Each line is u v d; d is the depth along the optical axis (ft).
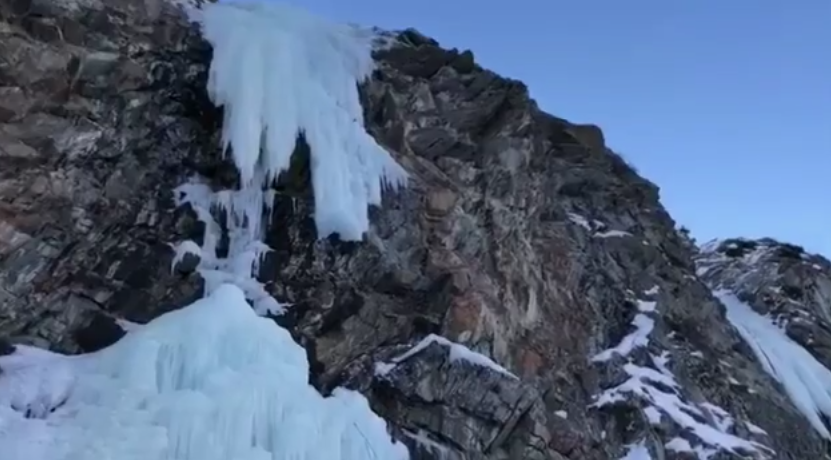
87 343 43.27
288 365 39.88
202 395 36.19
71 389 37.55
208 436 35.04
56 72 46.62
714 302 70.79
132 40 49.96
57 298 43.65
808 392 71.36
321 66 54.49
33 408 36.94
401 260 50.14
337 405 40.22
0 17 45.75
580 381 53.26
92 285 44.78
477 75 60.13
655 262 65.92
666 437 51.62
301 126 51.11
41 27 46.83
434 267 50.37
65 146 46.21
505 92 60.18
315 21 57.31
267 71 51.75
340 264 48.67
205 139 50.96
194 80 51.55
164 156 49.55
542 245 58.59
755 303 81.10
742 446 52.39
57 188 45.37
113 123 48.16
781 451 61.87
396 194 52.11
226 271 47.39
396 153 54.49
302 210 49.39
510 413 45.01
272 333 40.96
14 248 43.27
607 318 59.16
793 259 86.38
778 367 71.36
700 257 91.04
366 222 49.90
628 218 67.97
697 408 55.77
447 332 47.91
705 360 62.75
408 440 42.37
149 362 37.86
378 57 58.44
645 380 54.90
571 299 57.62
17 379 37.68
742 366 67.41
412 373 44.52
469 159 56.85
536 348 52.34
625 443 50.96
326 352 46.21
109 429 34.55
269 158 49.88
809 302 82.07
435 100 58.13
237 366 38.96
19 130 45.06
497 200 56.18
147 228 47.50
